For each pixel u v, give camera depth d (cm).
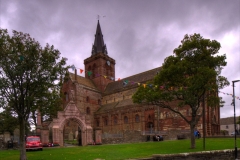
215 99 3497
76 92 8444
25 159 2491
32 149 3397
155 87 3666
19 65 2458
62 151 3225
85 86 8944
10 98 2509
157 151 3095
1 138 3875
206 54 3400
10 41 2505
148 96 3669
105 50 10662
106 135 4888
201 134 5594
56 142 4322
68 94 8625
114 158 2520
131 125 7388
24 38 2581
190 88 3269
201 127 5666
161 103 3891
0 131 5578
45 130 4206
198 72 3294
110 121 8131
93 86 9725
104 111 8456
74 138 7094
